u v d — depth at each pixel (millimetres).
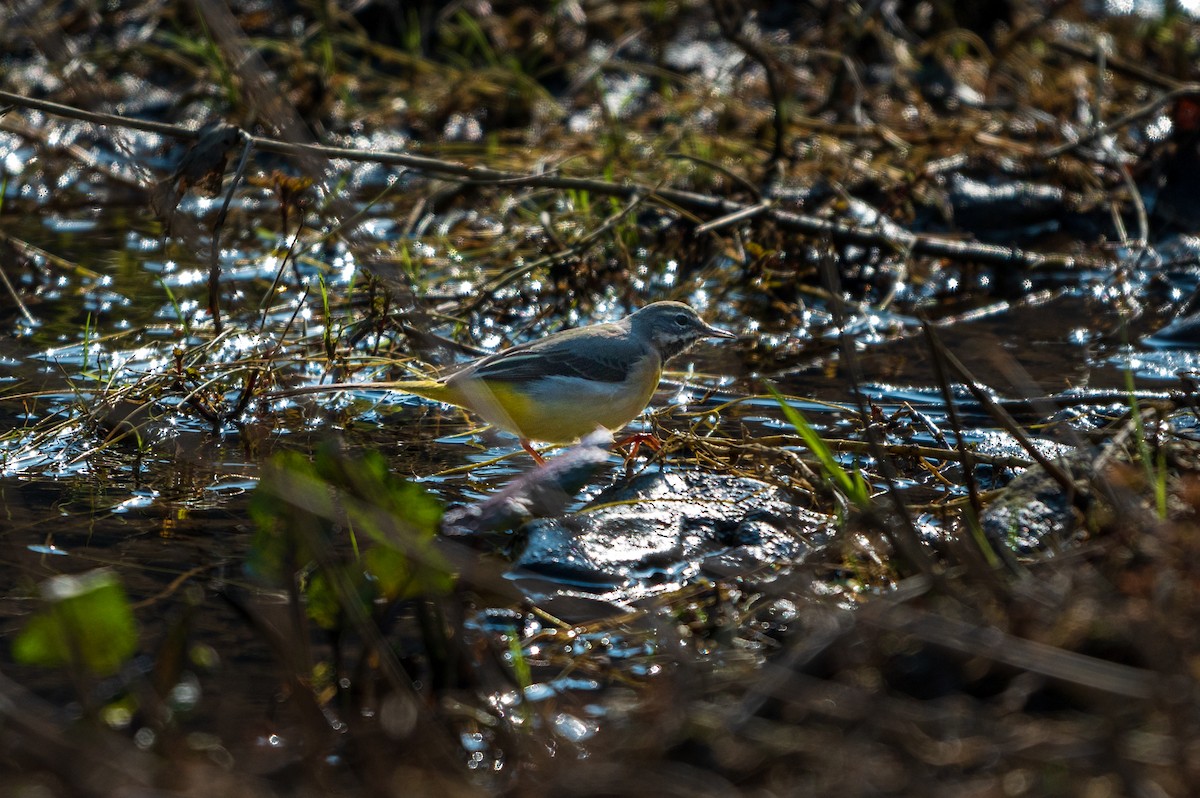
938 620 6609
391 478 7332
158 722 6559
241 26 21500
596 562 9094
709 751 6453
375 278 12883
